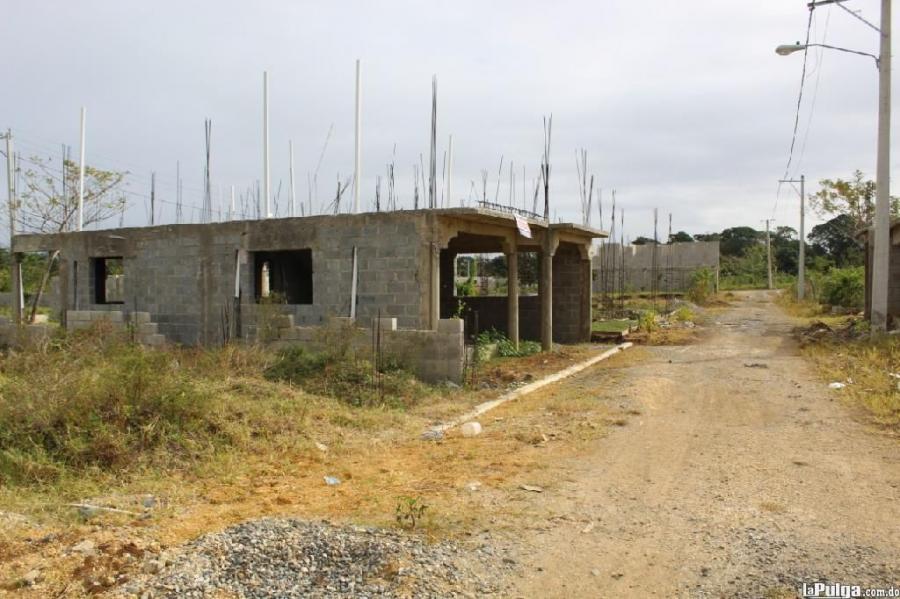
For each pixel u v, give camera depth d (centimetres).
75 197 3109
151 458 763
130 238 1892
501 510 639
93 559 500
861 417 1012
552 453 857
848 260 6000
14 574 483
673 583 492
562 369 1645
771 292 5788
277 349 1373
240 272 1734
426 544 543
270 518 592
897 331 1875
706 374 1489
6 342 1620
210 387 968
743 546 551
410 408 1132
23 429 764
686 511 638
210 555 507
